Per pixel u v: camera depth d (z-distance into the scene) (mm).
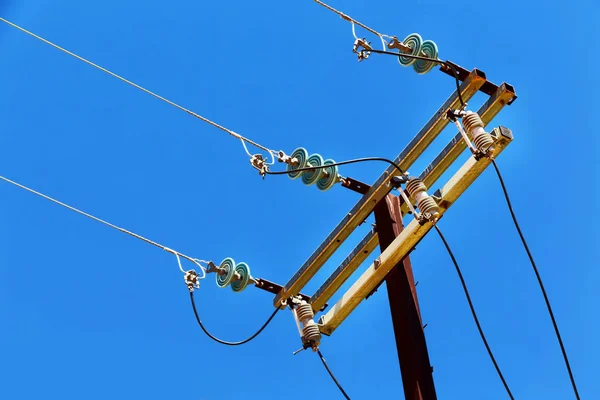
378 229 16562
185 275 16703
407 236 15633
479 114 16125
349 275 16672
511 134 15273
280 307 16531
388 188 16438
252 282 16625
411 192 15562
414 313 16062
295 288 16562
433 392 15461
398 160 16438
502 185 15156
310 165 16672
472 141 15570
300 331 16172
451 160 16047
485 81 16062
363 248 16594
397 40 17031
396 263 15930
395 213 16688
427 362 15695
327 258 16734
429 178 16203
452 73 16281
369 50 16250
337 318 16266
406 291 16203
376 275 16000
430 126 16203
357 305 16250
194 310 16562
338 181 16688
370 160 15930
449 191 15531
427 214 15289
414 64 17016
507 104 16047
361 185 16781
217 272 16781
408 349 15758
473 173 15383
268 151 16766
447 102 16172
